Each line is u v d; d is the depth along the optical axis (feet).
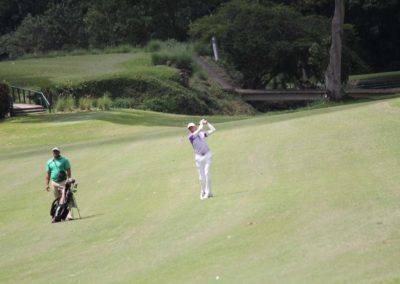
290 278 99.81
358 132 216.13
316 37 528.63
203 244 127.44
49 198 200.75
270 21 532.32
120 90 460.96
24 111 404.98
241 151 218.59
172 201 169.99
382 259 101.86
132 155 245.45
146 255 127.65
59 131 346.13
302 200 146.72
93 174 222.89
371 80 604.90
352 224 123.13
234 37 537.24
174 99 460.14
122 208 172.55
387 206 131.44
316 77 551.18
